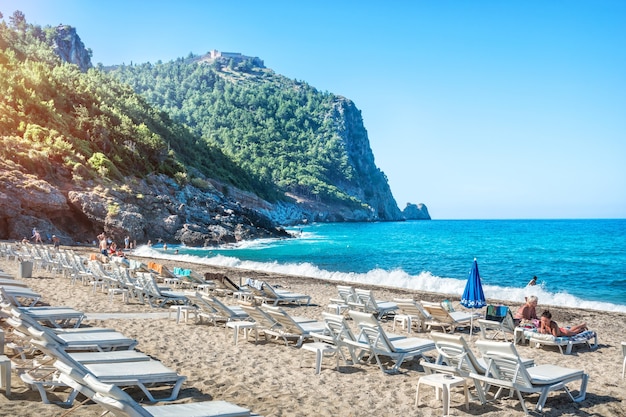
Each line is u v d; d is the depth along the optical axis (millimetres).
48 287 18219
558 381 7246
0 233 52156
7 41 117688
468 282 15422
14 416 5820
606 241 90375
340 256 55906
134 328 11781
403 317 13141
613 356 11141
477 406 7180
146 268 21562
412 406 7109
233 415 5238
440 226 180500
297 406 6965
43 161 59719
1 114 65875
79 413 6059
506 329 12320
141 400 6805
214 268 31391
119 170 74062
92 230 60594
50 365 7301
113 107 103812
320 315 15539
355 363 9195
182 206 71625
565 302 22641
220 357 9500
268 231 86625
